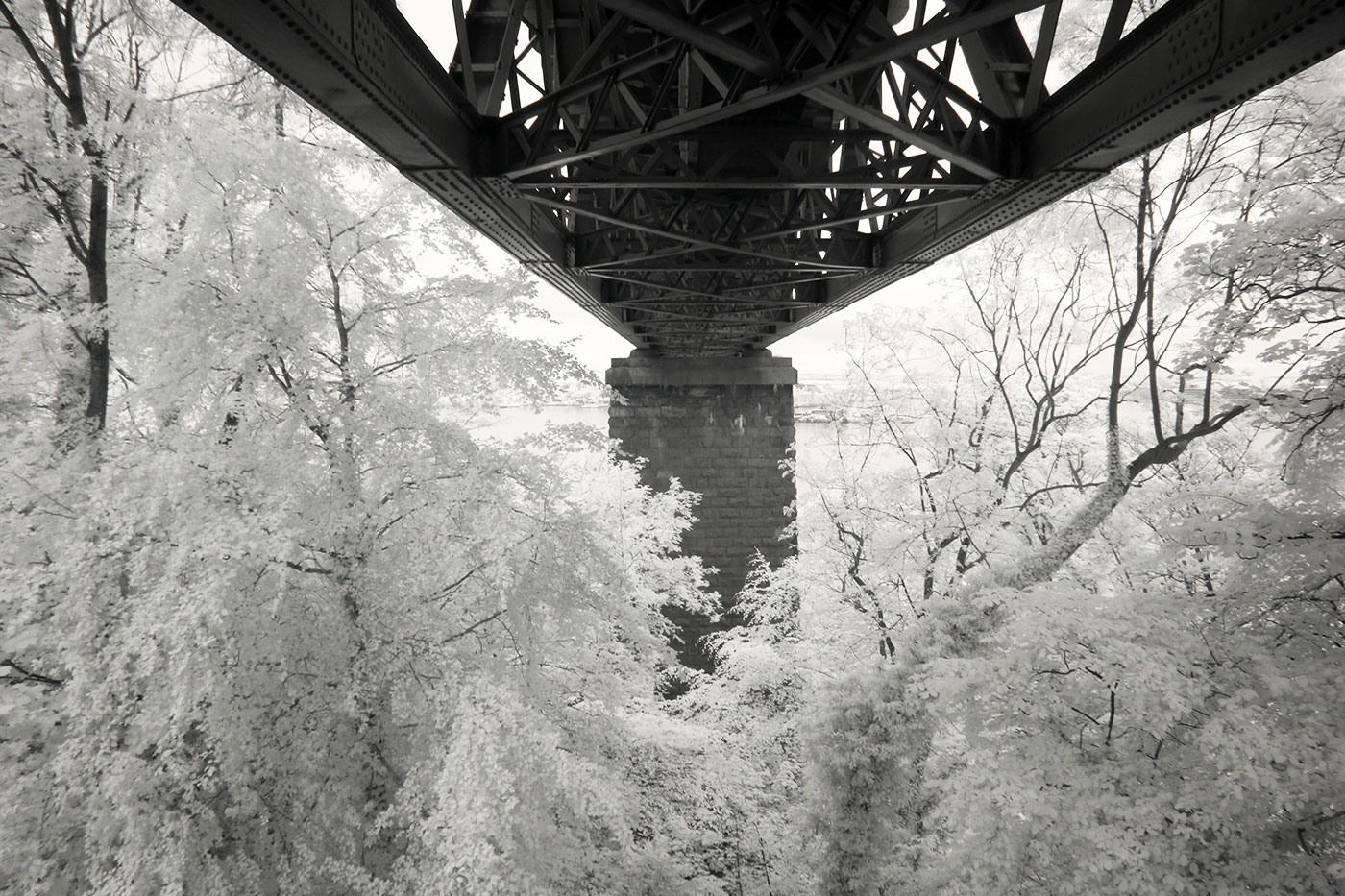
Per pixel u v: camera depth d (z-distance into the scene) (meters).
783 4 7.57
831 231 16.25
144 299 11.13
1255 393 12.97
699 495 27.31
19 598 9.95
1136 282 19.56
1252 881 8.80
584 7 10.00
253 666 10.07
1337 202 11.78
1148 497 16.66
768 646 21.19
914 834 15.07
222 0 4.61
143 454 10.33
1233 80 5.73
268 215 11.15
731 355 35.56
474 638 11.28
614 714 13.52
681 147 12.70
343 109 6.48
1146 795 9.59
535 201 10.17
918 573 20.39
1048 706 10.67
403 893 9.51
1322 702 9.30
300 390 10.98
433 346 12.52
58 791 9.20
